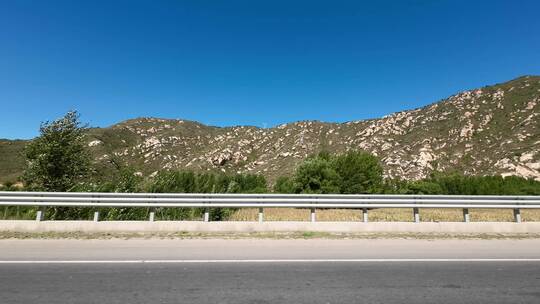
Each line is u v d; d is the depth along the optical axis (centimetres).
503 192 4728
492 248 886
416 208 1157
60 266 669
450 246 911
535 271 652
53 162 1625
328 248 868
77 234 1037
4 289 526
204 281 573
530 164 7094
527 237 1065
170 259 732
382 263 708
